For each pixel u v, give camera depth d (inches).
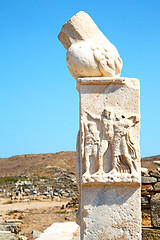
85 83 198.1
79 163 203.3
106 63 201.9
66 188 1165.1
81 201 195.3
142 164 1242.6
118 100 197.3
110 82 197.6
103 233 190.9
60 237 378.0
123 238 190.1
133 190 192.4
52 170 1870.1
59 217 609.3
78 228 427.5
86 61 200.7
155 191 330.6
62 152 2364.7
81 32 208.2
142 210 332.8
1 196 1077.1
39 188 1150.3
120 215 191.3
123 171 192.9
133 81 198.2
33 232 463.8
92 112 197.3
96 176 191.2
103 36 212.2
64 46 219.5
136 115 195.3
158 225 304.2
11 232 463.5
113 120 195.3
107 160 194.5
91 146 195.0
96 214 192.1
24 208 781.3
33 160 2244.1
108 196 192.9
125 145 193.3
